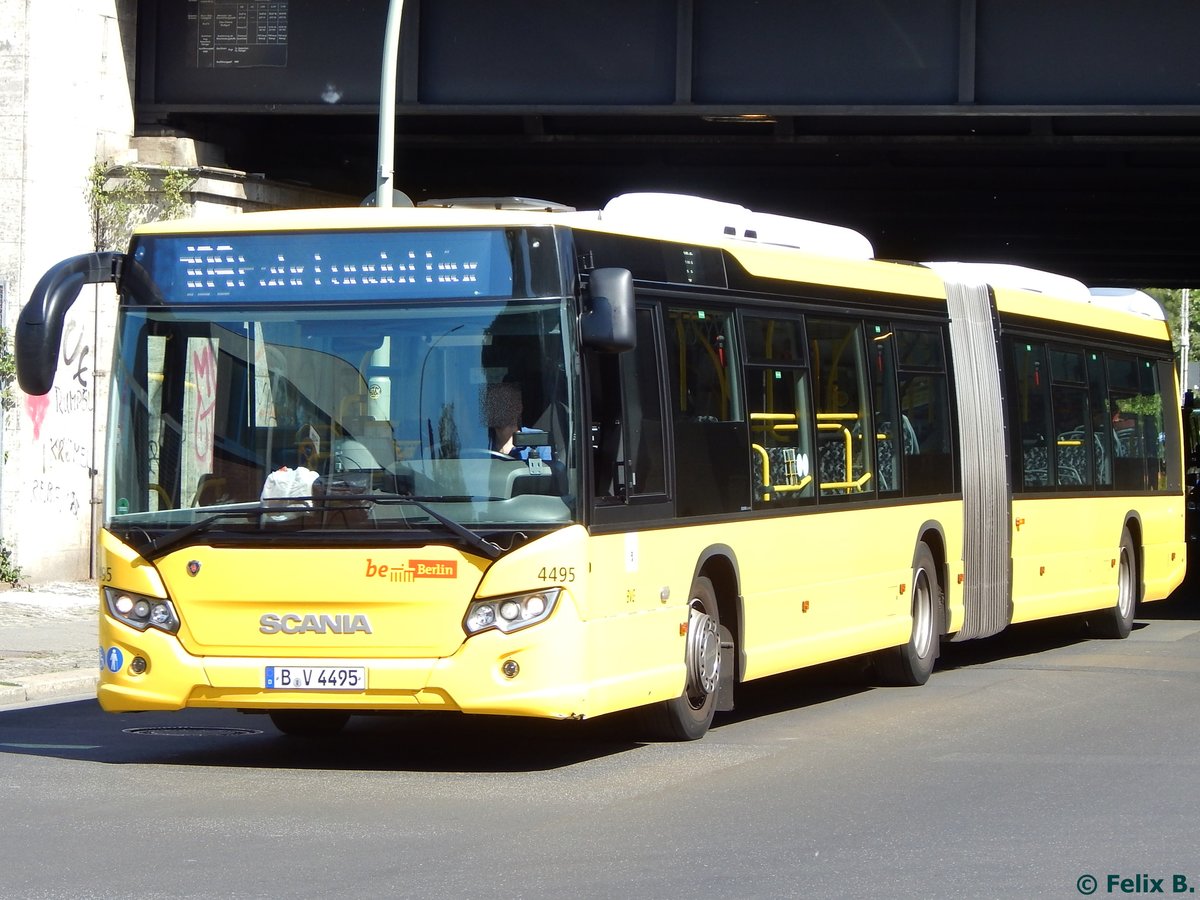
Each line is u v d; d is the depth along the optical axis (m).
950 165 32.69
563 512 12.38
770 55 25.80
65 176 26.86
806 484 16.19
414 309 12.66
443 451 12.45
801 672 19.86
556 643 12.28
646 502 13.40
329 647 12.38
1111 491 24.39
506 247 12.66
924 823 10.98
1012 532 21.11
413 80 26.66
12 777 12.80
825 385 16.70
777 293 15.96
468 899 8.96
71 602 24.98
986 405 20.55
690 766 13.22
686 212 15.51
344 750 14.24
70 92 26.88
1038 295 22.52
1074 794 12.02
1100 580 23.84
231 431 12.73
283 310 12.83
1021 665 20.89
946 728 15.34
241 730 15.52
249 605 12.49
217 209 28.12
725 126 29.08
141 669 12.70
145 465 12.87
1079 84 25.03
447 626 12.27
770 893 9.10
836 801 11.74
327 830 10.76
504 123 29.67
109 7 27.44
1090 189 35.34
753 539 15.12
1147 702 17.14
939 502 19.05
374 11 27.08
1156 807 11.54
